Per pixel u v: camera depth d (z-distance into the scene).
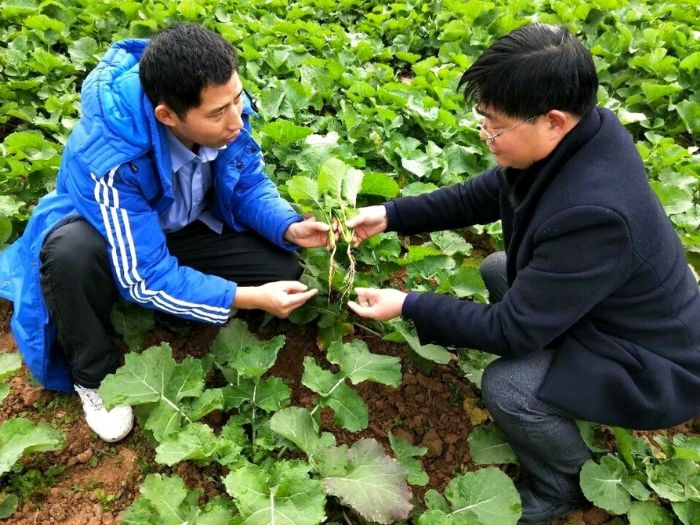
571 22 4.59
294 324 2.50
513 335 1.75
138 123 1.78
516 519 1.80
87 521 1.94
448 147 3.28
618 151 1.61
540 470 2.00
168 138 1.90
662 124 3.69
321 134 3.33
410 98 3.51
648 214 1.60
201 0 4.24
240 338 2.25
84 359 2.00
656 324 1.76
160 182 1.95
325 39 4.20
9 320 2.45
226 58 1.71
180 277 2.02
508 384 1.89
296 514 1.66
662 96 3.82
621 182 1.58
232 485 1.69
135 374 1.99
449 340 1.90
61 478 2.03
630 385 1.75
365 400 2.34
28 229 2.04
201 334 2.44
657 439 2.17
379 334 2.48
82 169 1.83
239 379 2.13
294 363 2.41
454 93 3.69
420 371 2.43
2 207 2.55
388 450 2.21
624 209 1.55
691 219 2.99
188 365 2.05
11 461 1.83
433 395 2.37
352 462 1.87
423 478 1.96
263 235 2.38
